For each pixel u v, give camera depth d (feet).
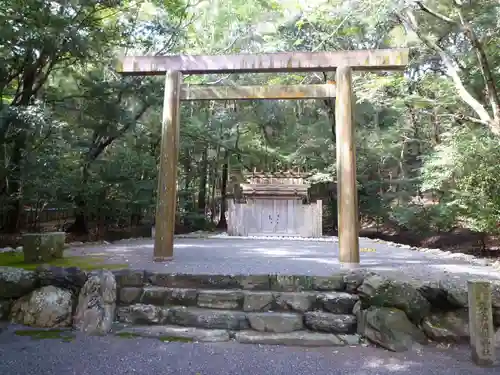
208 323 12.37
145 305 13.06
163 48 40.81
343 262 16.80
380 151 49.08
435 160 31.65
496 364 9.96
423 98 38.06
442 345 11.31
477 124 33.86
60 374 9.25
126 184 38.40
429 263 17.79
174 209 18.13
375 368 9.78
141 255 19.20
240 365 9.98
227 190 59.77
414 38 33.83
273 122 61.46
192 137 52.49
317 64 18.26
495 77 31.17
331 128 54.39
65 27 26.73
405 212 42.57
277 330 12.12
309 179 49.96
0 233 35.42
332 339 11.60
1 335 11.86
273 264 16.49
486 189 27.84
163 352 10.78
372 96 41.16
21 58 28.73
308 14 38.52
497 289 12.01
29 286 13.65
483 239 37.40
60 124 27.25
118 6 32.68
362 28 39.11
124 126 39.11
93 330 12.16
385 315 11.57
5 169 28.76
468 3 30.63
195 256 19.43
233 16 46.34
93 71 36.94
